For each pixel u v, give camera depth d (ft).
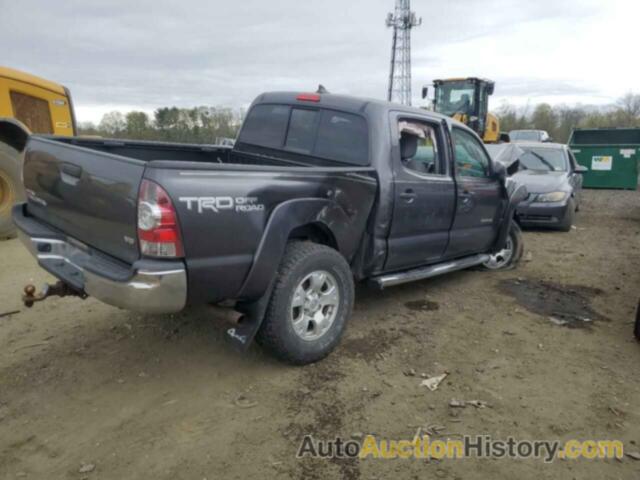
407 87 153.58
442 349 13.73
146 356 12.66
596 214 40.70
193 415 10.34
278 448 9.40
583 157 58.90
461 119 60.23
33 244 12.06
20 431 9.71
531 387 11.87
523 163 34.76
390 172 13.94
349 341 13.97
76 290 11.69
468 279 20.39
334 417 10.41
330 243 13.05
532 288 19.44
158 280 9.27
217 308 12.72
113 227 10.09
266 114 16.70
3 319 14.51
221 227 10.01
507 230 19.85
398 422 10.32
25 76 26.91
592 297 18.52
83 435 9.63
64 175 11.37
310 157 15.12
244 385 11.50
